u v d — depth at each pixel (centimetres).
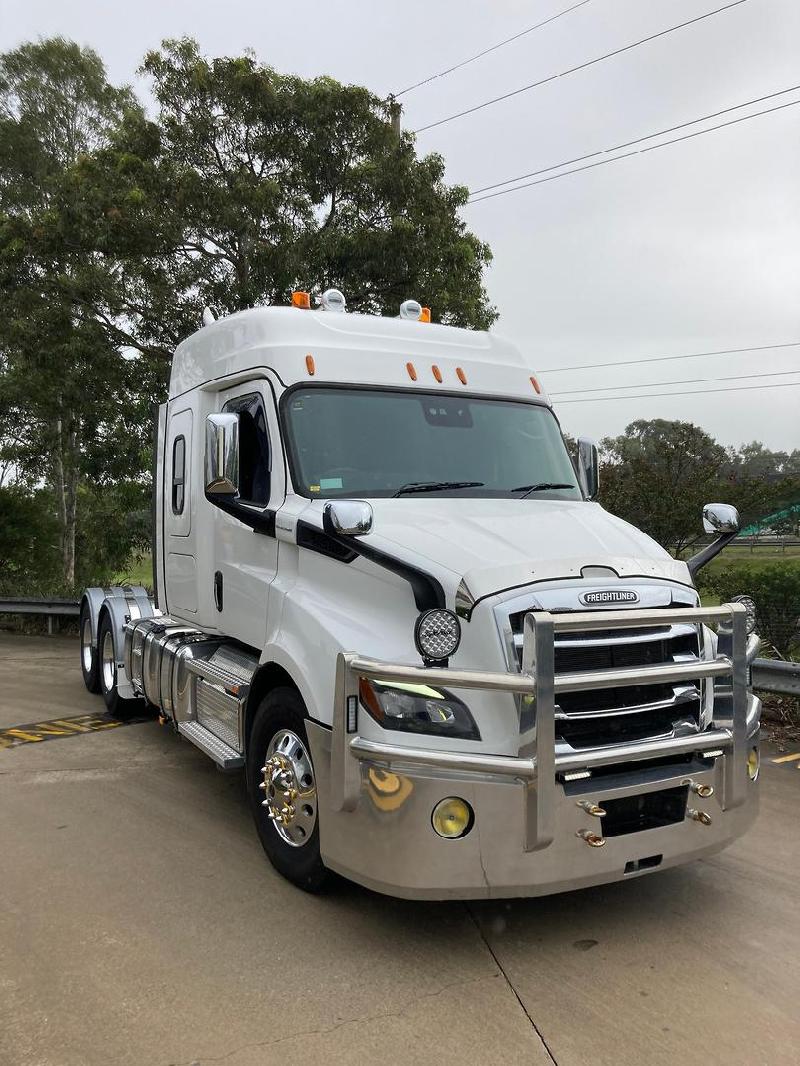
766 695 789
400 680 327
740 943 365
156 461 682
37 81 2183
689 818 363
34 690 934
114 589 838
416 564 368
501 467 504
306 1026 299
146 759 645
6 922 376
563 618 326
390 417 491
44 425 1995
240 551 509
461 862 326
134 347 1482
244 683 470
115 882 420
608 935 371
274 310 511
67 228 1411
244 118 1368
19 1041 287
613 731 356
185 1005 311
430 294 1416
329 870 393
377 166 1380
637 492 1257
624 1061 281
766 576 964
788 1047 289
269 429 481
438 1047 287
